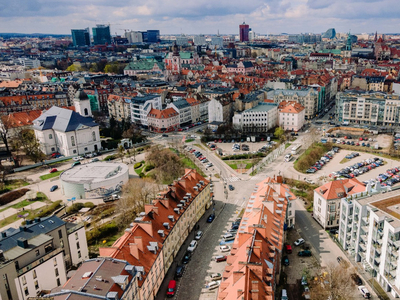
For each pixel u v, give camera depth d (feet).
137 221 430.61
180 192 539.29
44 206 638.94
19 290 361.92
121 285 312.71
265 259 379.35
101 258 345.31
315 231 533.55
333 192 531.09
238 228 497.05
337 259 462.19
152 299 393.50
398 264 368.48
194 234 534.78
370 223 415.85
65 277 415.85
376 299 389.60
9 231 430.20
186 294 409.69
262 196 504.43
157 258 407.44
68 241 440.45
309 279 423.23
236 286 325.42
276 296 398.42
